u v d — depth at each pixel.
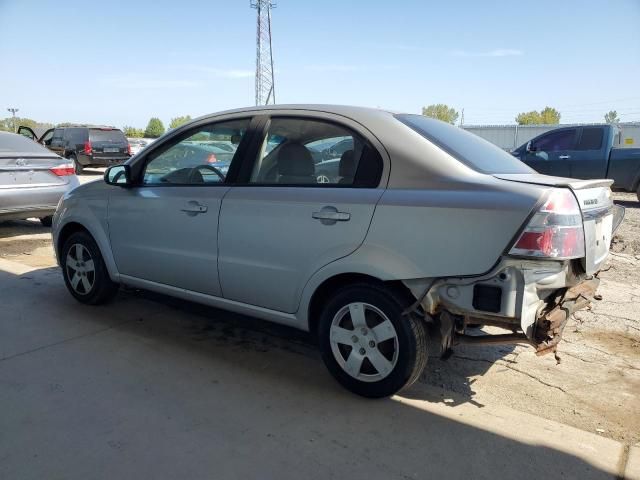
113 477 2.45
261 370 3.60
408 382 3.05
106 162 19.97
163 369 3.57
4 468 2.49
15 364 3.59
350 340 3.19
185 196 3.84
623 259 6.82
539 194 2.64
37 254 6.88
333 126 3.33
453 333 2.98
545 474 2.53
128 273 4.34
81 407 3.05
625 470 2.57
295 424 2.92
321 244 3.17
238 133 3.76
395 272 2.90
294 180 3.40
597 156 11.70
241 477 2.47
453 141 3.32
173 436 2.78
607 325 4.48
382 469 2.55
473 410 3.12
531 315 2.74
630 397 3.31
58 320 4.44
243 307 3.66
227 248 3.61
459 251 2.75
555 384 3.47
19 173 7.25
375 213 2.98
